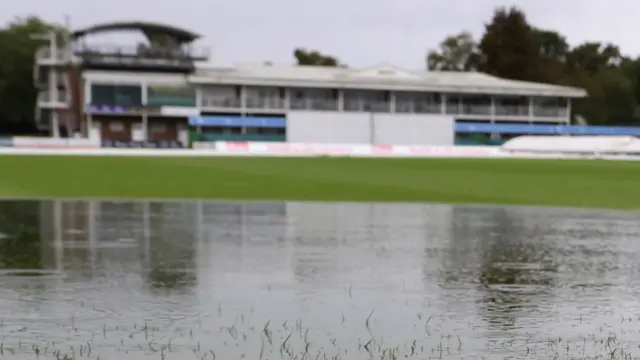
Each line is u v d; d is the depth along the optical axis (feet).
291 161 169.17
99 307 25.23
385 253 39.47
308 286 29.53
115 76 263.90
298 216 60.75
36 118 304.50
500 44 385.70
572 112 372.17
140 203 72.28
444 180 111.14
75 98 275.18
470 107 289.12
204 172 121.80
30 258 36.40
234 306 25.62
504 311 25.27
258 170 129.18
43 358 19.36
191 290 28.45
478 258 37.99
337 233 49.06
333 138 273.33
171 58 266.36
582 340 21.66
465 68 406.21
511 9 387.55
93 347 20.38
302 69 297.33
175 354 19.76
